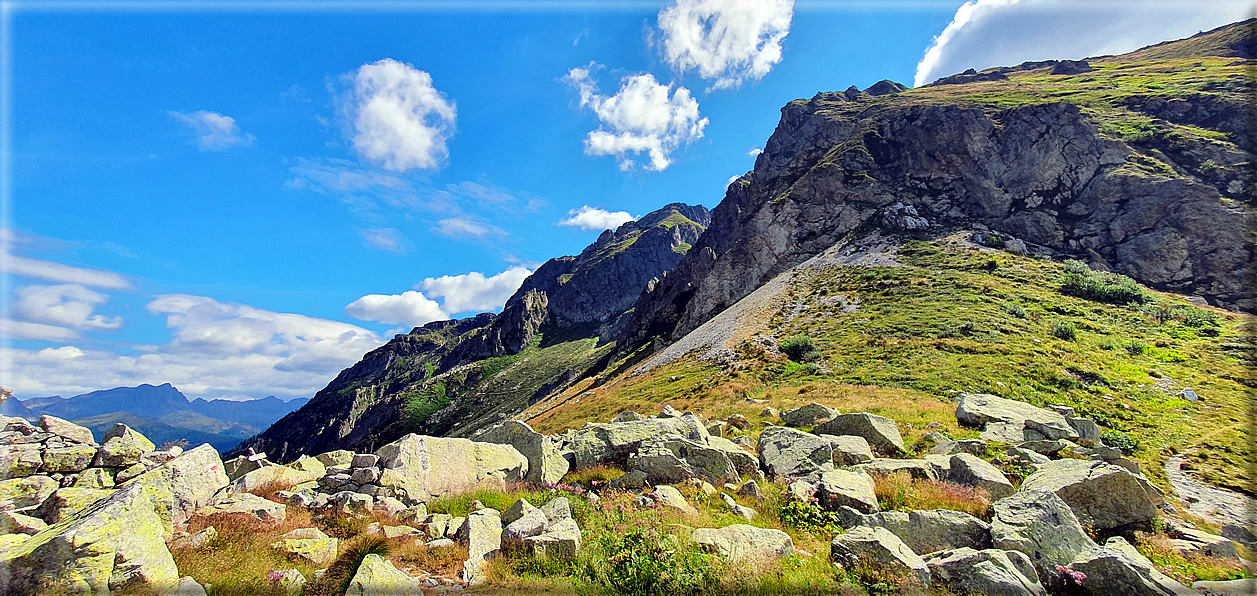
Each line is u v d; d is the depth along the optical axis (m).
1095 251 71.75
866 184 100.25
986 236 79.38
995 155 93.00
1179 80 99.12
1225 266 61.41
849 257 84.88
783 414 22.66
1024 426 20.61
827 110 151.38
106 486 11.03
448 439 14.70
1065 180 83.06
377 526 10.47
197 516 9.65
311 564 8.50
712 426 20.45
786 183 120.81
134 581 6.94
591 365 142.38
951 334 49.28
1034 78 151.25
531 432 16.22
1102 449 17.39
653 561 8.54
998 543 9.59
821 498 12.10
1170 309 53.25
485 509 11.17
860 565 8.79
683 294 123.06
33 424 11.96
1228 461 20.30
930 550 9.88
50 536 7.22
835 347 54.03
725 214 138.75
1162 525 11.35
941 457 15.26
